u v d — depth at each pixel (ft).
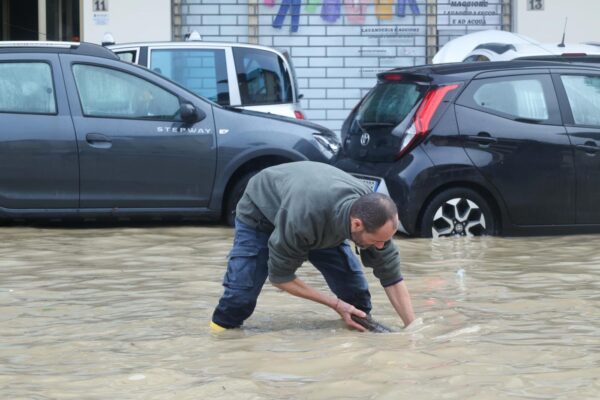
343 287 29.35
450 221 47.55
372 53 81.76
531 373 23.65
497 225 48.29
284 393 22.53
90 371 24.90
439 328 28.89
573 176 48.21
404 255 42.91
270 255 27.12
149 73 51.19
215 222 54.08
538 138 47.85
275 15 81.30
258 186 28.14
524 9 80.53
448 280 37.11
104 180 50.11
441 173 46.91
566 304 32.48
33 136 49.52
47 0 80.59
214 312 29.14
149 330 29.50
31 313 31.96
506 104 48.08
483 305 32.40
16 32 82.89
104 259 42.11
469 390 22.24
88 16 78.69
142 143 50.34
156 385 23.43
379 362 24.73
